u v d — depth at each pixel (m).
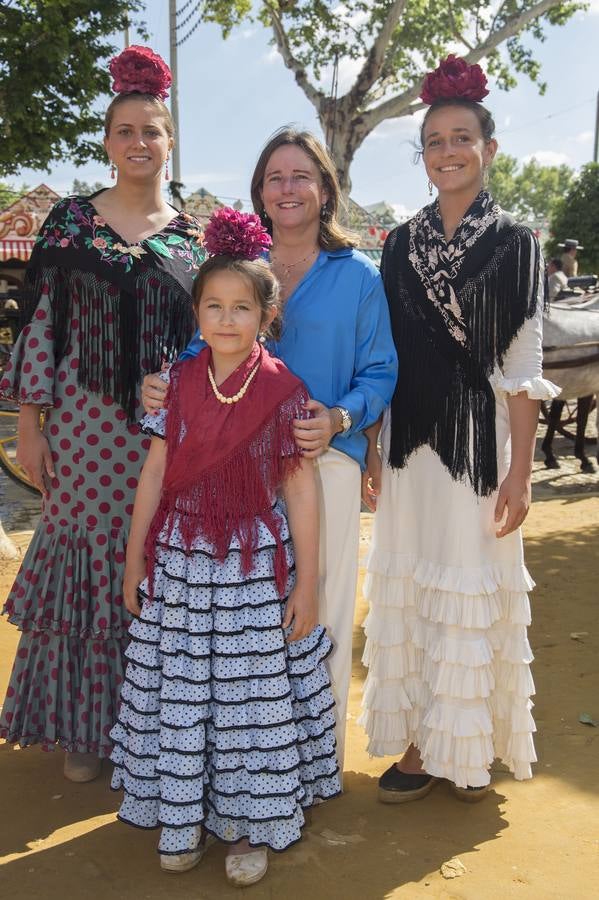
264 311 2.56
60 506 3.10
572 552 6.27
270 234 2.92
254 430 2.53
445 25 17.55
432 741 2.91
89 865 2.69
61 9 9.50
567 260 14.34
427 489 2.91
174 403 2.61
